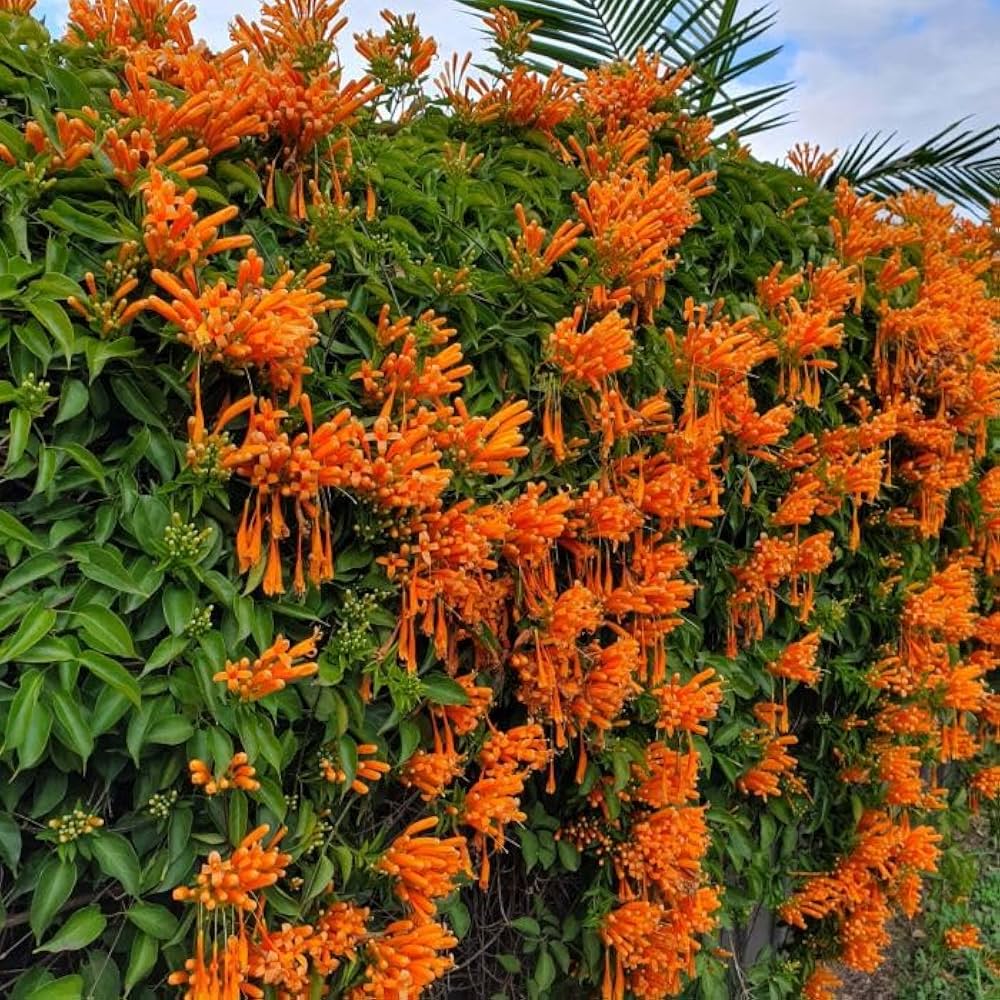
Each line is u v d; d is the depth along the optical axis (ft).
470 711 6.37
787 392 9.21
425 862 5.75
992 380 11.25
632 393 7.82
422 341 6.15
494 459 6.08
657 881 8.05
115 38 6.46
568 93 8.18
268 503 5.43
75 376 5.01
